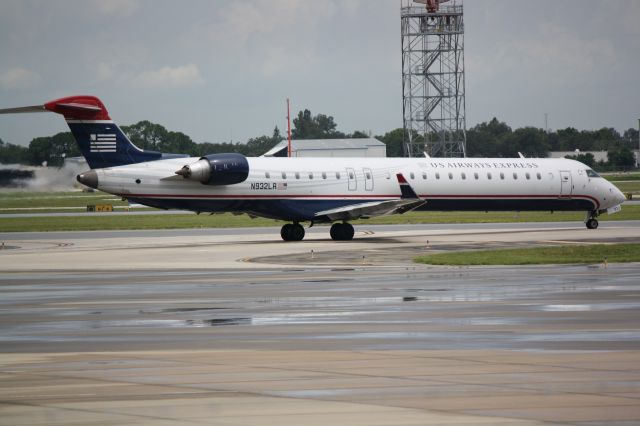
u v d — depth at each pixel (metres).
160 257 125.62
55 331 60.00
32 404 40.22
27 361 49.78
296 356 50.59
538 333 57.16
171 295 79.81
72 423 37.03
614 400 40.12
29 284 90.62
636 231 174.75
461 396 41.09
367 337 56.53
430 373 45.81
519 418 37.31
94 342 55.66
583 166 182.12
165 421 37.19
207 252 133.88
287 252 132.25
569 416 37.59
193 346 54.00
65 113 147.38
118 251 137.88
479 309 68.25
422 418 37.44
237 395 41.59
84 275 100.06
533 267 105.00
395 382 43.97
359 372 46.25
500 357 49.69
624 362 48.03
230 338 56.69
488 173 173.75
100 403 40.31
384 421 37.03
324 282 89.56
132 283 90.69
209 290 83.44
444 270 102.06
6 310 70.56
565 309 67.81
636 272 96.94
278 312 67.94
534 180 176.88
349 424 36.62
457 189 171.25
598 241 146.12
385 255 123.50
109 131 150.12
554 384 43.22
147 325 62.25
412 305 71.00
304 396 41.34
